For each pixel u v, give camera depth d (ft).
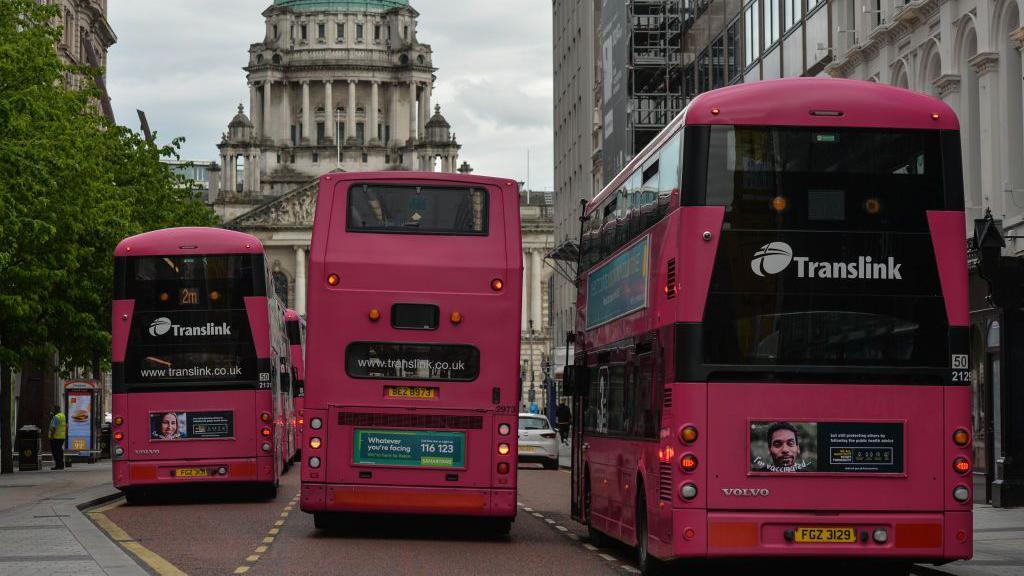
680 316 56.65
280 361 135.33
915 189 57.06
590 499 81.82
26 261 157.99
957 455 56.75
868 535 56.49
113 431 110.42
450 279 80.89
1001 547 73.41
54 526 86.28
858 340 56.59
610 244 76.18
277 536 83.30
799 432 56.39
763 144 56.90
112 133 217.97
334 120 651.25
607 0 241.76
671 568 63.16
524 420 189.78
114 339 110.83
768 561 58.44
